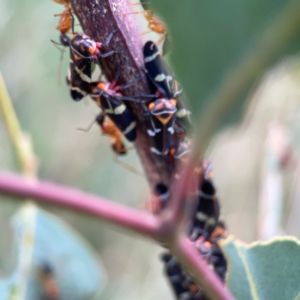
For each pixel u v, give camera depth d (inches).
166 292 13.9
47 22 12.7
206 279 4.2
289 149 7.4
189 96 3.2
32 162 6.6
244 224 12.0
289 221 10.2
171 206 4.1
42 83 13.5
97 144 14.8
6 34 12.8
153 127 5.1
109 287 14.6
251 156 11.3
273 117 8.9
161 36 5.3
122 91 5.1
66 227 7.3
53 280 7.1
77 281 7.2
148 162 5.3
